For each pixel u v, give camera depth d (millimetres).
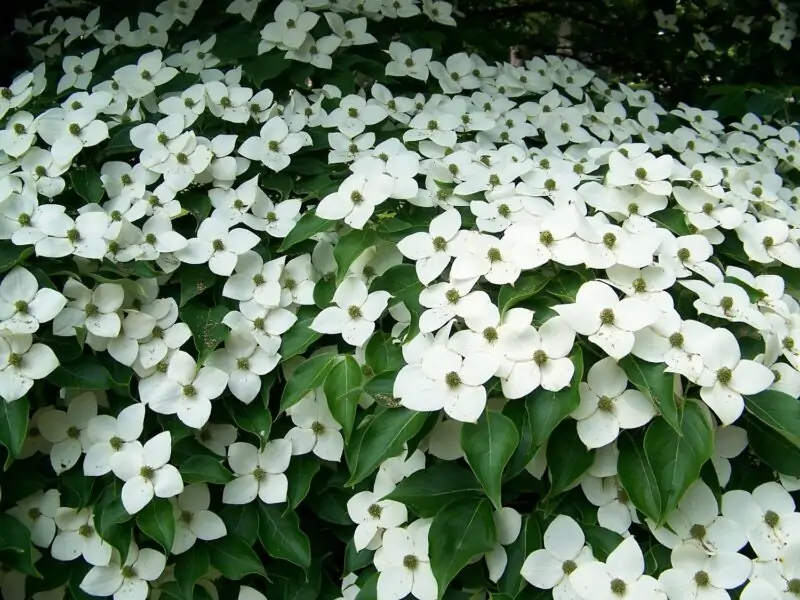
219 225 838
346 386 723
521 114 1118
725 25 1720
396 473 740
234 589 790
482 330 687
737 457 727
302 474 775
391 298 765
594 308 664
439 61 1261
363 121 1000
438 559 645
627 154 871
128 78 1022
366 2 1185
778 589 631
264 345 777
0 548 708
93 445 750
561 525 657
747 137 1224
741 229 833
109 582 740
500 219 807
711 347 656
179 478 722
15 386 707
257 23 1139
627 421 646
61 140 860
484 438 640
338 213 802
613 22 1812
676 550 645
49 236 764
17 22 1451
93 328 748
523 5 1799
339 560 833
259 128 988
